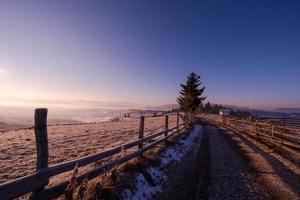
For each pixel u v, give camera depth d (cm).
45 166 436
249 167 1116
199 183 870
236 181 905
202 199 732
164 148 1262
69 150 1277
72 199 487
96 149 1279
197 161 1210
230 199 739
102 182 600
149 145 1076
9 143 1570
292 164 1191
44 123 434
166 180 858
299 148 1496
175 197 737
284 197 766
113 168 646
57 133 2192
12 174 826
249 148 1647
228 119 4053
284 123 2014
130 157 826
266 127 2097
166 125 1492
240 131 2864
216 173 1003
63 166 482
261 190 820
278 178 955
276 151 1546
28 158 1095
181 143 1578
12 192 359
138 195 672
